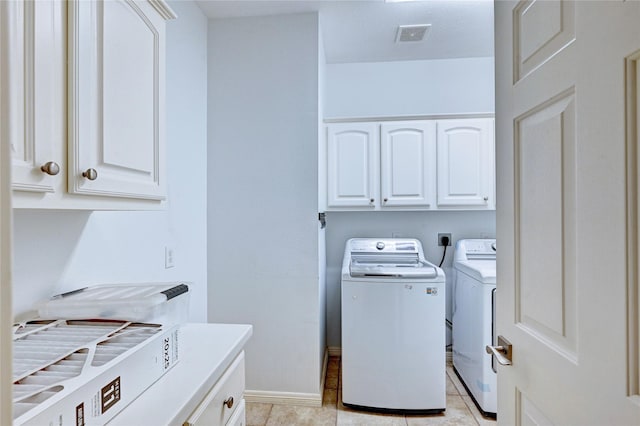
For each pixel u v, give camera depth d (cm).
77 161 80
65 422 61
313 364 229
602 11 58
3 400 26
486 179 260
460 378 263
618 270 55
